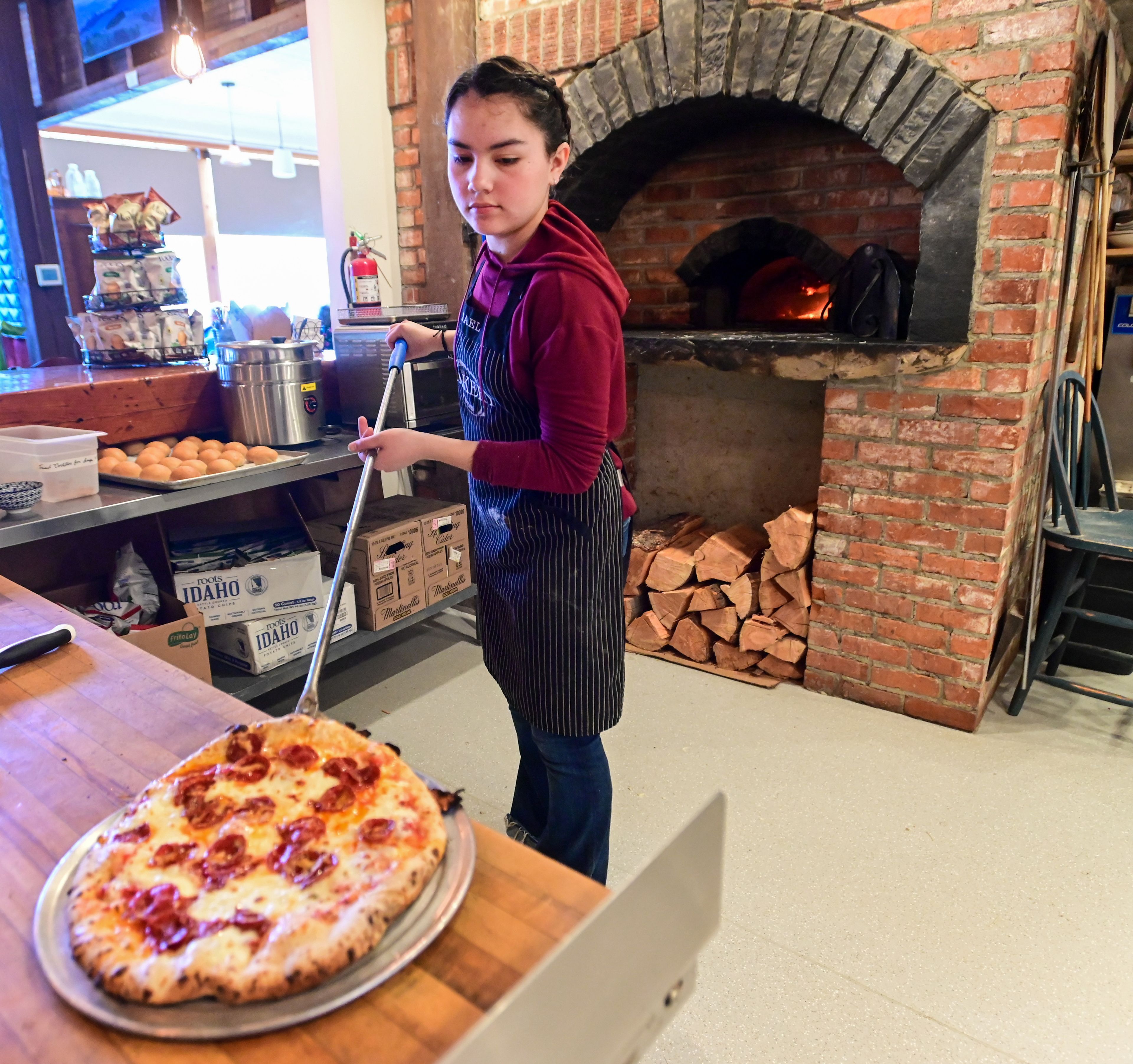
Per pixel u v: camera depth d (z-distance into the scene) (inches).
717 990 60.0
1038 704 101.1
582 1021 21.1
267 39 138.2
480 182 44.6
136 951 23.7
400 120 119.0
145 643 76.9
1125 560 105.0
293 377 92.9
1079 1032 56.4
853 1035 56.2
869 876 71.7
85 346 104.2
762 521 124.7
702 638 112.0
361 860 26.7
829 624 102.0
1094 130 81.6
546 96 44.7
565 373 45.6
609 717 57.3
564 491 47.6
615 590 56.0
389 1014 22.5
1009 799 82.2
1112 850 74.7
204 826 28.5
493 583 57.6
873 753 90.7
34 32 177.2
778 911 67.7
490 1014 18.1
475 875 27.7
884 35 83.0
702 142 116.5
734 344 96.1
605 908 20.9
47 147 324.8
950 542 91.4
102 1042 21.8
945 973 61.4
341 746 32.3
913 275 102.3
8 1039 21.9
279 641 90.4
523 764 68.6
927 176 84.0
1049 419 88.7
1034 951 63.5
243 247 406.0
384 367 100.4
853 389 93.7
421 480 126.6
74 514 70.4
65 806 31.7
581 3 99.5
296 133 370.0
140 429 91.1
